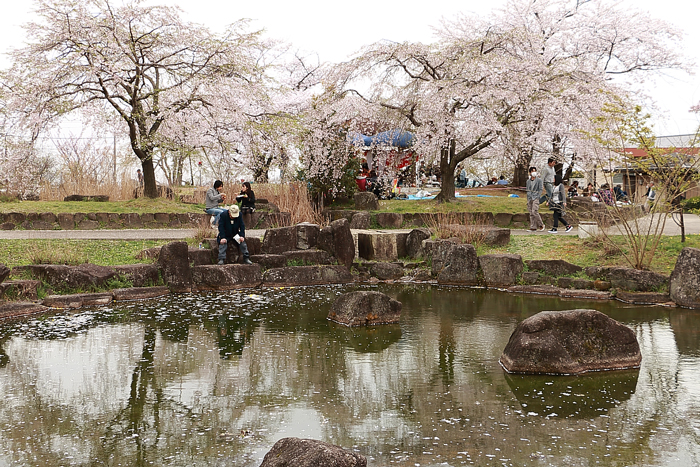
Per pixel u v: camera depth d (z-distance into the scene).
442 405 5.13
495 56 18.34
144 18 17.61
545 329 6.18
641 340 7.42
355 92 20.83
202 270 11.56
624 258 11.69
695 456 4.09
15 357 6.63
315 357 6.71
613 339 6.33
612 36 20.95
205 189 21.23
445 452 4.15
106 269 10.62
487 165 41.22
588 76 18.59
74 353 6.82
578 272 11.59
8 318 8.70
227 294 11.19
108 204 18.31
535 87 17.36
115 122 19.36
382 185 22.42
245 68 18.45
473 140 18.84
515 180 27.86
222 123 18.89
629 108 15.50
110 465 3.95
